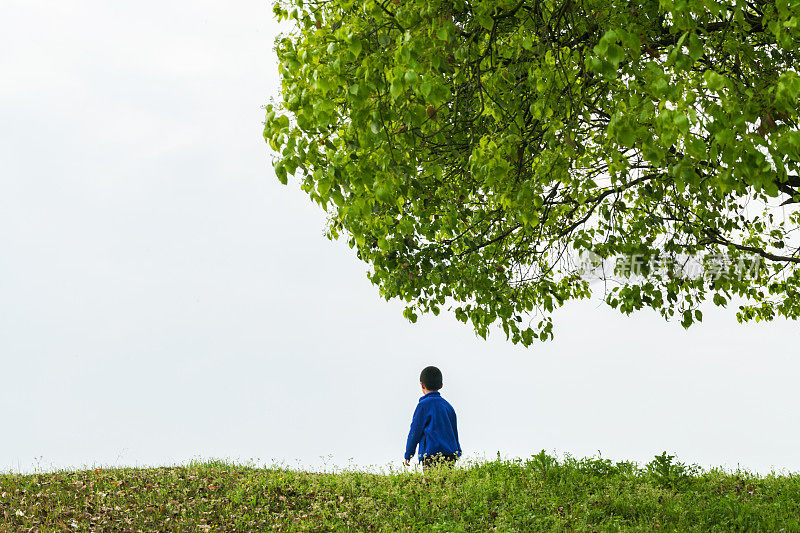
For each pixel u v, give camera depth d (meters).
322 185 5.30
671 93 4.32
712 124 4.34
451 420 9.59
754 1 5.56
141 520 7.77
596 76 5.66
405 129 5.61
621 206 8.48
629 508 7.87
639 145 6.45
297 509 8.46
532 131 6.32
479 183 7.55
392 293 8.25
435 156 6.87
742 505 7.86
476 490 8.47
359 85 4.97
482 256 8.65
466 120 6.61
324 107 5.05
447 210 7.71
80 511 7.90
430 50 4.98
